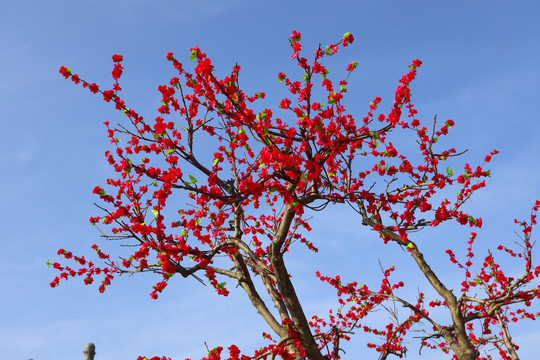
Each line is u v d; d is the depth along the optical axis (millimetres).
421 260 10211
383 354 10180
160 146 7453
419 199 8242
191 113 7656
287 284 7051
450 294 9914
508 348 11523
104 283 9586
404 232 8594
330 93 6867
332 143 6523
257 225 10602
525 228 11281
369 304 11242
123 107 7188
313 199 7051
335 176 8758
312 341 7102
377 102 7449
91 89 7016
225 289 8375
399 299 10344
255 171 7172
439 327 9938
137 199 8391
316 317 11570
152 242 6898
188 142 7031
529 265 11117
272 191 6129
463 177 8344
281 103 6609
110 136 8016
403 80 6488
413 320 11055
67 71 6922
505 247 11852
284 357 7398
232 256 9039
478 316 10203
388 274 11133
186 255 7258
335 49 6430
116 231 8789
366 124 7227
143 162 7566
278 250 7125
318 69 6586
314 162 6469
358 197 7223
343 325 11516
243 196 6375
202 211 9070
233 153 7672
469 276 11992
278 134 6535
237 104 6348
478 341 12461
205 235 8266
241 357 7477
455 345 9570
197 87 6742
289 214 7355
